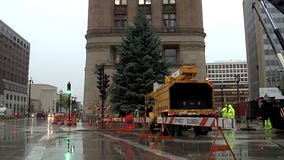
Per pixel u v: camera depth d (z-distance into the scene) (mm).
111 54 56938
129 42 40094
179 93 21625
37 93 174750
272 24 13789
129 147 15055
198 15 57938
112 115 40375
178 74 22859
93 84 55000
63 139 19953
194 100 21641
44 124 46625
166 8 59250
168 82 22156
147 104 28469
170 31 57031
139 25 40438
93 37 56656
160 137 17062
